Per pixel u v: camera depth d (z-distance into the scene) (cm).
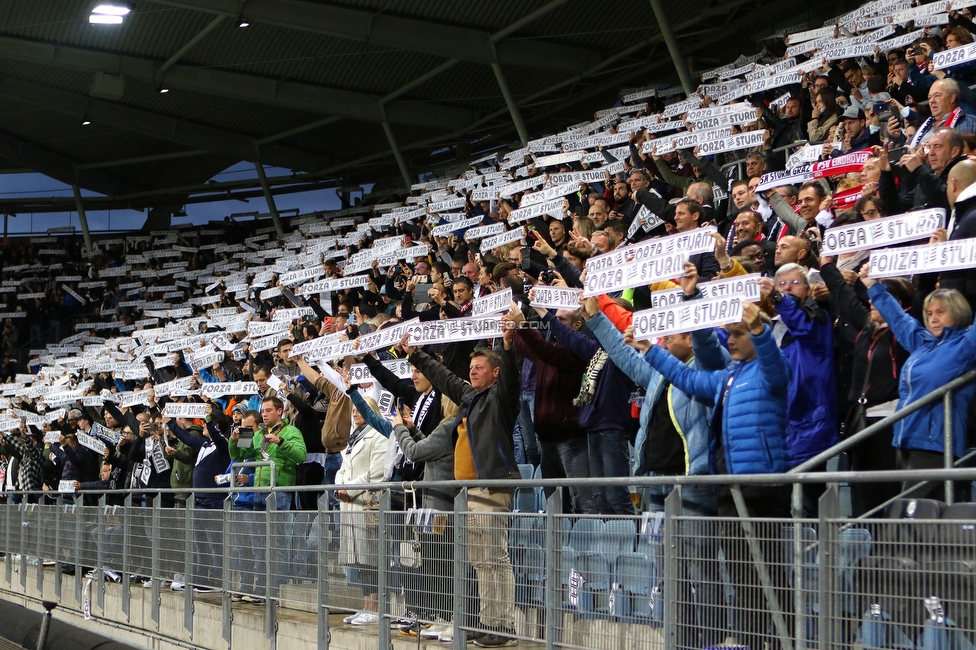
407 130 2766
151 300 2584
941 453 483
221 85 2356
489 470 630
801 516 440
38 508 1332
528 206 1209
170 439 1153
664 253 566
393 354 937
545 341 682
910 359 506
